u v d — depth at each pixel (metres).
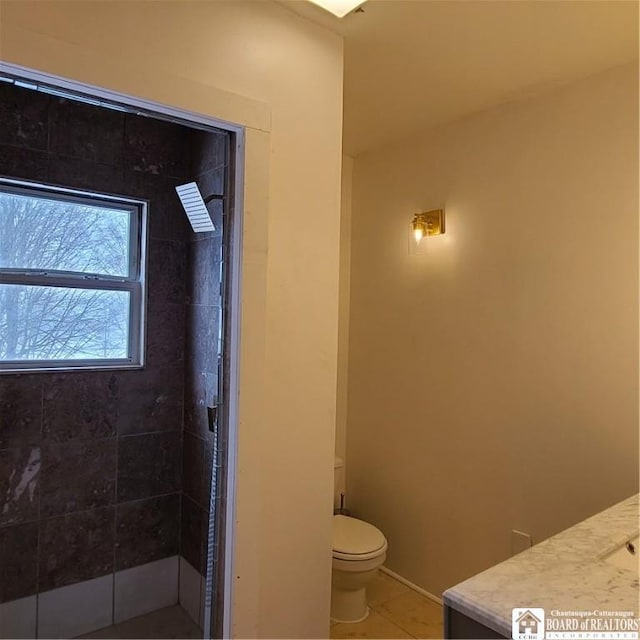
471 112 2.40
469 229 2.41
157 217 2.23
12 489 2.01
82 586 2.15
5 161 1.93
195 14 1.45
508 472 2.23
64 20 1.24
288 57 1.65
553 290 2.09
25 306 2.04
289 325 1.67
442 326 2.52
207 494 2.07
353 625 2.25
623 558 1.13
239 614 1.55
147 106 1.41
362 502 2.91
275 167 1.62
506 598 0.89
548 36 1.75
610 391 1.92
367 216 2.95
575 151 2.04
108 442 2.20
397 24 1.70
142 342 2.28
